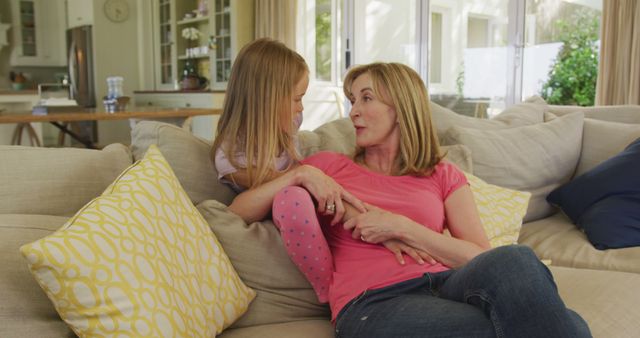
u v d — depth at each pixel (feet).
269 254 4.59
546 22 16.55
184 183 4.85
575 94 16.22
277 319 4.57
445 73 19.26
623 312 4.50
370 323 3.91
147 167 4.12
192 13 24.59
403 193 4.83
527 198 6.41
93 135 25.31
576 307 4.50
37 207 4.12
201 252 4.03
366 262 4.46
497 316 3.43
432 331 3.59
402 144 4.98
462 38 18.57
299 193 4.33
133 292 3.20
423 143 5.00
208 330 3.73
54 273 2.99
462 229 4.91
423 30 19.65
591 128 8.00
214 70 23.44
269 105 4.81
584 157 7.86
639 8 13.53
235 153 4.88
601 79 14.46
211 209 4.58
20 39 26.89
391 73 4.99
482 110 18.31
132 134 5.17
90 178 4.42
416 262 4.42
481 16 17.99
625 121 8.27
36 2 27.04
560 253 6.22
